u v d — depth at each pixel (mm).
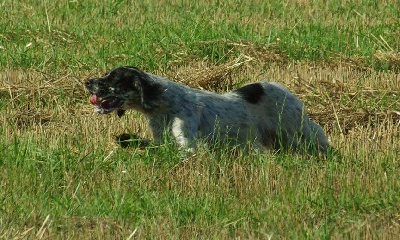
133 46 21953
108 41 22844
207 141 14164
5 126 15688
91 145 14438
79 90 18234
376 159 13906
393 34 24172
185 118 13914
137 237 10711
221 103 14375
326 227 10914
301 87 18484
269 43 22359
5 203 11844
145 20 24812
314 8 27531
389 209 11734
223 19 25453
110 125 15922
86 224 11180
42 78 18875
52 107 17609
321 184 12672
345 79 19500
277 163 13617
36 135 15094
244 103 14609
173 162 13469
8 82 18609
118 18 25547
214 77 19125
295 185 12680
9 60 20828
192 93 14227
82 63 20625
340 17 26609
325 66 21203
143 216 11438
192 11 26719
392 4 27938
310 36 23234
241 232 11031
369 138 15289
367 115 16922
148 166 13406
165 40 22250
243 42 22000
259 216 11531
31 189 12531
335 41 23297
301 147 14805
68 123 16203
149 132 15602
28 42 22672
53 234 10641
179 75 19359
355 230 10812
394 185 12750
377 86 19078
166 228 10961
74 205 11852
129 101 14055
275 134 14867
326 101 17875
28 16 25453
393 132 15703
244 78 19594
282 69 20578
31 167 13273
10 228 10797
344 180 12875
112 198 12117
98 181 12891
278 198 12297
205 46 21688
